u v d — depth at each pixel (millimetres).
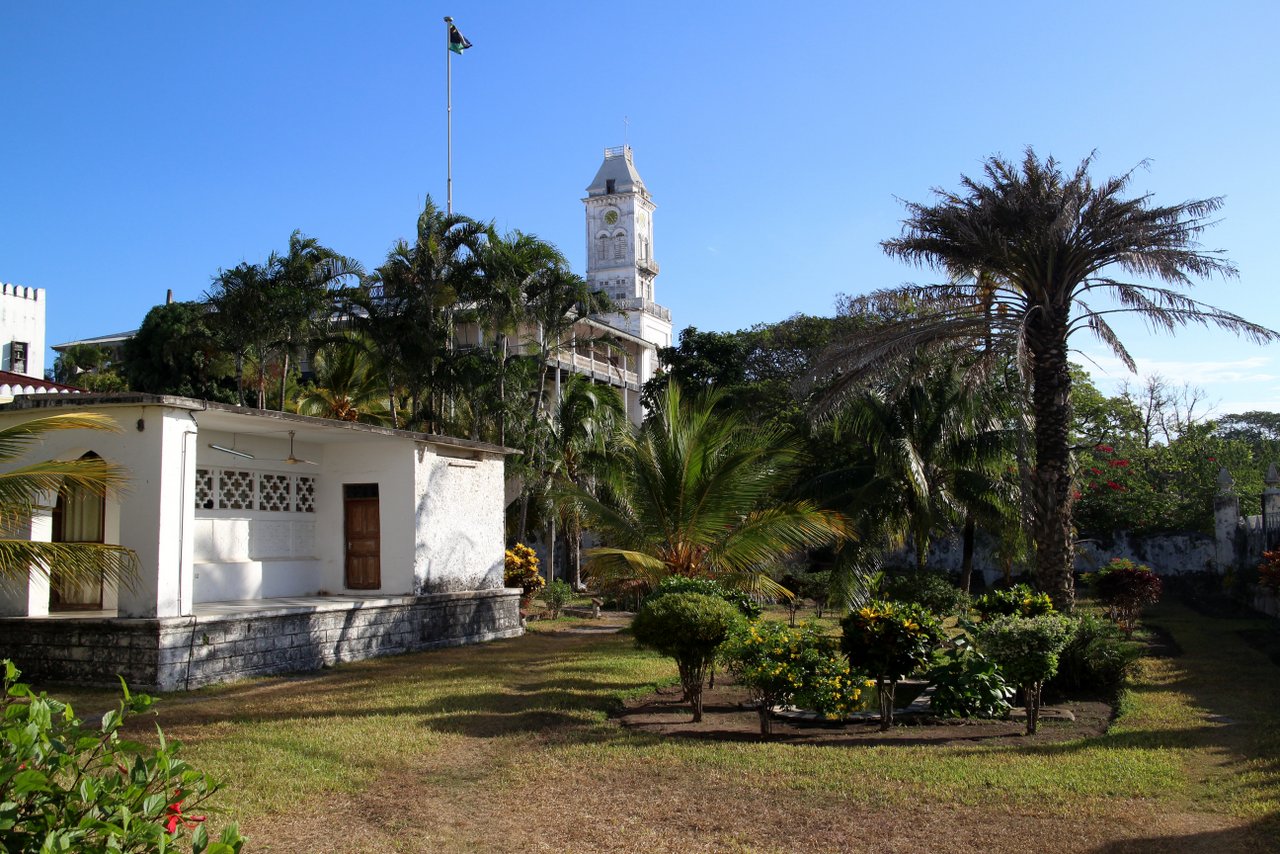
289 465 16656
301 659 13898
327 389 30047
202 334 30656
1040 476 15031
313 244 25391
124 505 12141
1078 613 14766
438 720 10062
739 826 6664
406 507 16609
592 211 77188
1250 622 20016
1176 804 6938
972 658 10445
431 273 24875
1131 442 39531
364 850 6117
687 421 16438
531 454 27344
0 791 3041
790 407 35031
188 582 12414
